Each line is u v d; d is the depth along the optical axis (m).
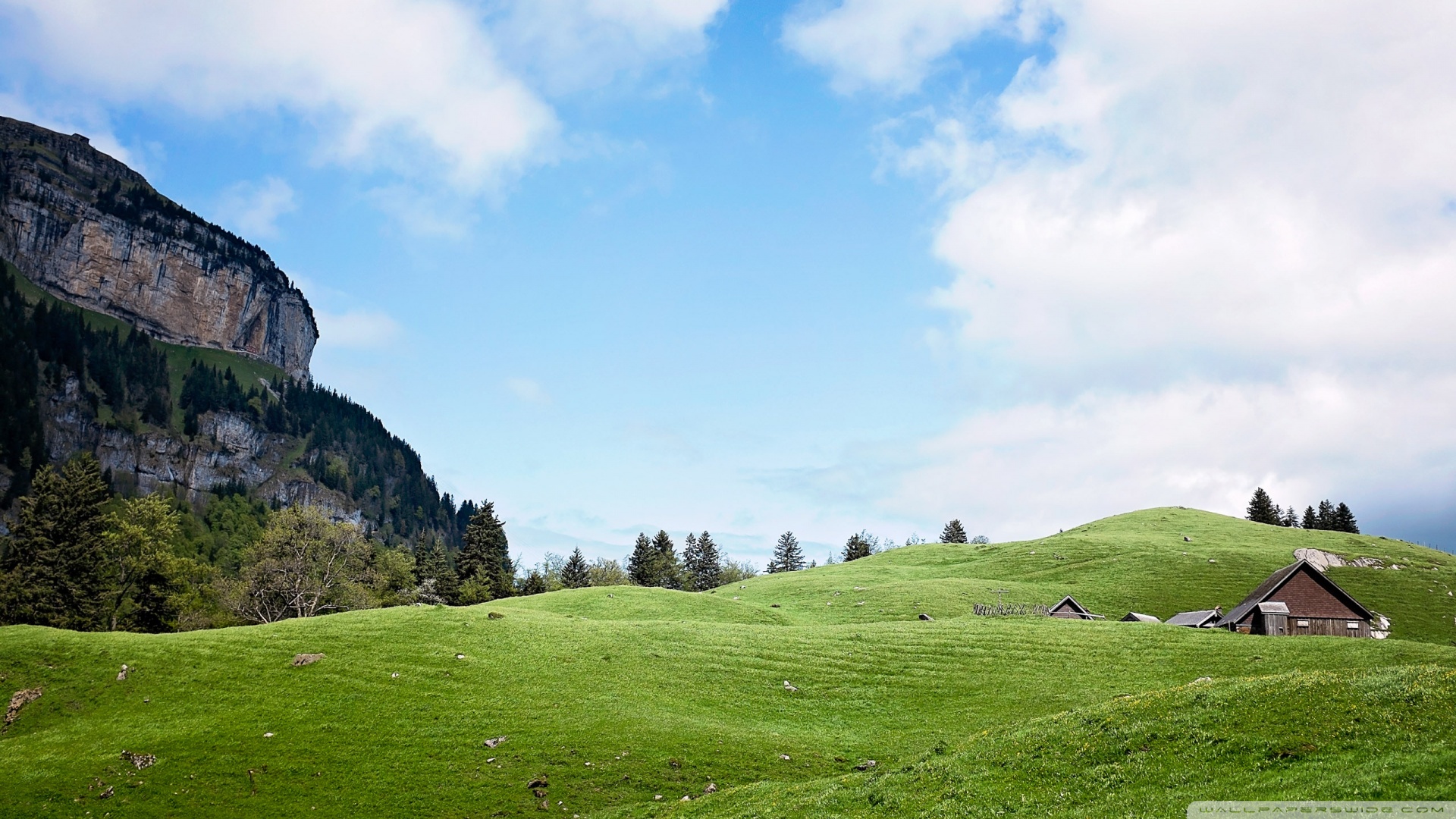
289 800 44.56
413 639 68.00
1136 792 28.72
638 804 42.91
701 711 56.47
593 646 68.75
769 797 38.19
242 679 58.97
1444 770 24.91
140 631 105.75
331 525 124.69
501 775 46.66
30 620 94.56
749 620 105.25
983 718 52.84
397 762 48.25
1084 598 122.50
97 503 104.50
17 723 53.16
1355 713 30.42
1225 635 68.50
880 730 52.97
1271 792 26.23
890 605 117.88
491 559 155.75
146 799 44.44
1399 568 132.88
